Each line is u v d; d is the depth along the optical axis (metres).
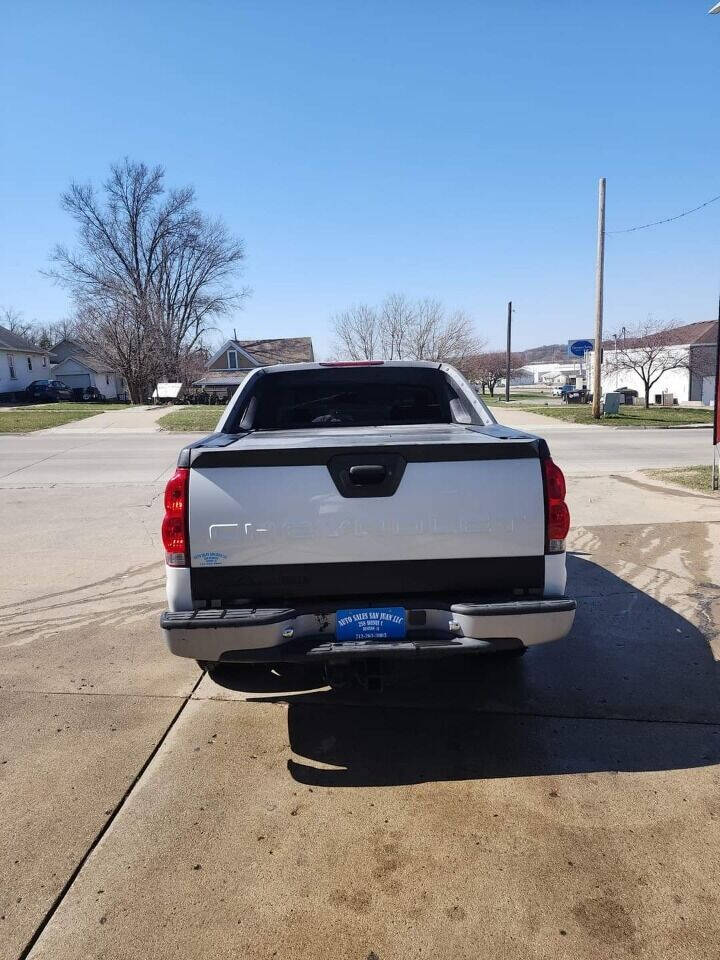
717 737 3.23
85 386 56.53
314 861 2.44
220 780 2.92
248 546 2.84
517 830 2.59
